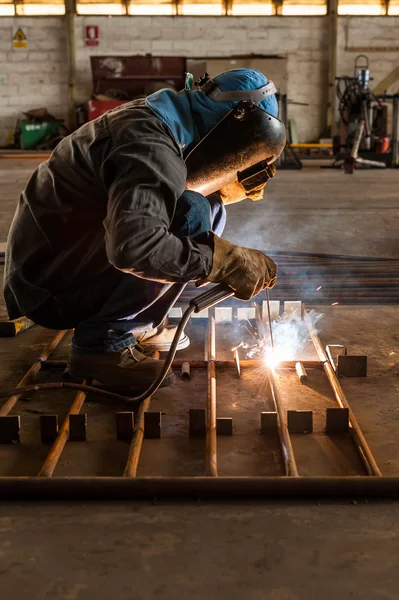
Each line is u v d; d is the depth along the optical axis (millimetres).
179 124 2234
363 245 5422
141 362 2529
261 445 2119
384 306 3693
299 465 1990
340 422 2184
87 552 1533
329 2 16516
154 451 2078
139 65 15953
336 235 5738
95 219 2361
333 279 4266
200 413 2154
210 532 1611
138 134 2131
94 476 1898
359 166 12625
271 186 9227
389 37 16719
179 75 16016
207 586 1409
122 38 16719
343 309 3633
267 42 16781
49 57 16812
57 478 1792
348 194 8188
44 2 16656
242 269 2227
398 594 1382
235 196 2697
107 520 1669
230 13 16688
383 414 2328
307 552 1525
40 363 2773
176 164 2145
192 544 1561
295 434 2184
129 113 2197
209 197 2646
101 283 2479
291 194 8234
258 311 3391
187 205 2211
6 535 1605
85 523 1655
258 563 1485
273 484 1764
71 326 2594
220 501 1761
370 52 16797
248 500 1764
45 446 2121
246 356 2926
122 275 2430
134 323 2533
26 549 1548
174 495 1773
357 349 2994
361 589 1397
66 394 2521
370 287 4094
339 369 2666
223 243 2217
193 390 2543
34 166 12078
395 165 12523
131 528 1632
